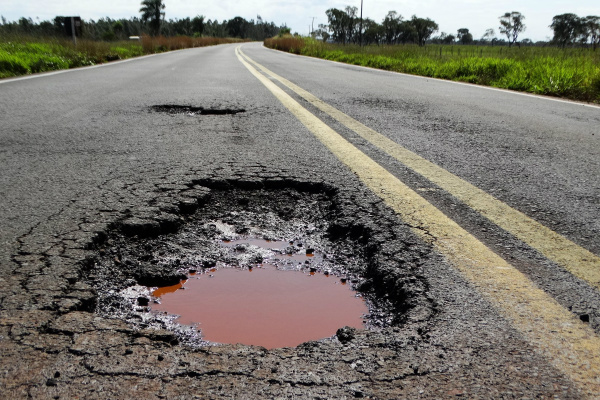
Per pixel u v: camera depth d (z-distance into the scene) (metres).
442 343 1.30
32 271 1.67
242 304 1.64
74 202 2.38
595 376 1.16
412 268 1.75
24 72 10.55
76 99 6.03
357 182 2.79
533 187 2.75
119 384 1.11
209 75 10.22
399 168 3.10
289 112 5.27
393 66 15.99
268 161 3.20
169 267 1.88
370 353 1.26
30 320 1.37
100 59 15.83
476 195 2.58
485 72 12.07
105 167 3.01
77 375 1.14
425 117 5.19
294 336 1.44
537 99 7.38
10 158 3.18
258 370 1.17
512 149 3.72
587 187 2.77
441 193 2.61
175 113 5.12
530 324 1.39
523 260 1.82
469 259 1.82
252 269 1.90
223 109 5.39
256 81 8.88
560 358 1.23
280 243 2.12
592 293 1.57
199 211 2.43
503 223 2.19
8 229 2.03
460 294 1.57
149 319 1.53
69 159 3.19
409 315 1.45
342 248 2.05
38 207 2.30
